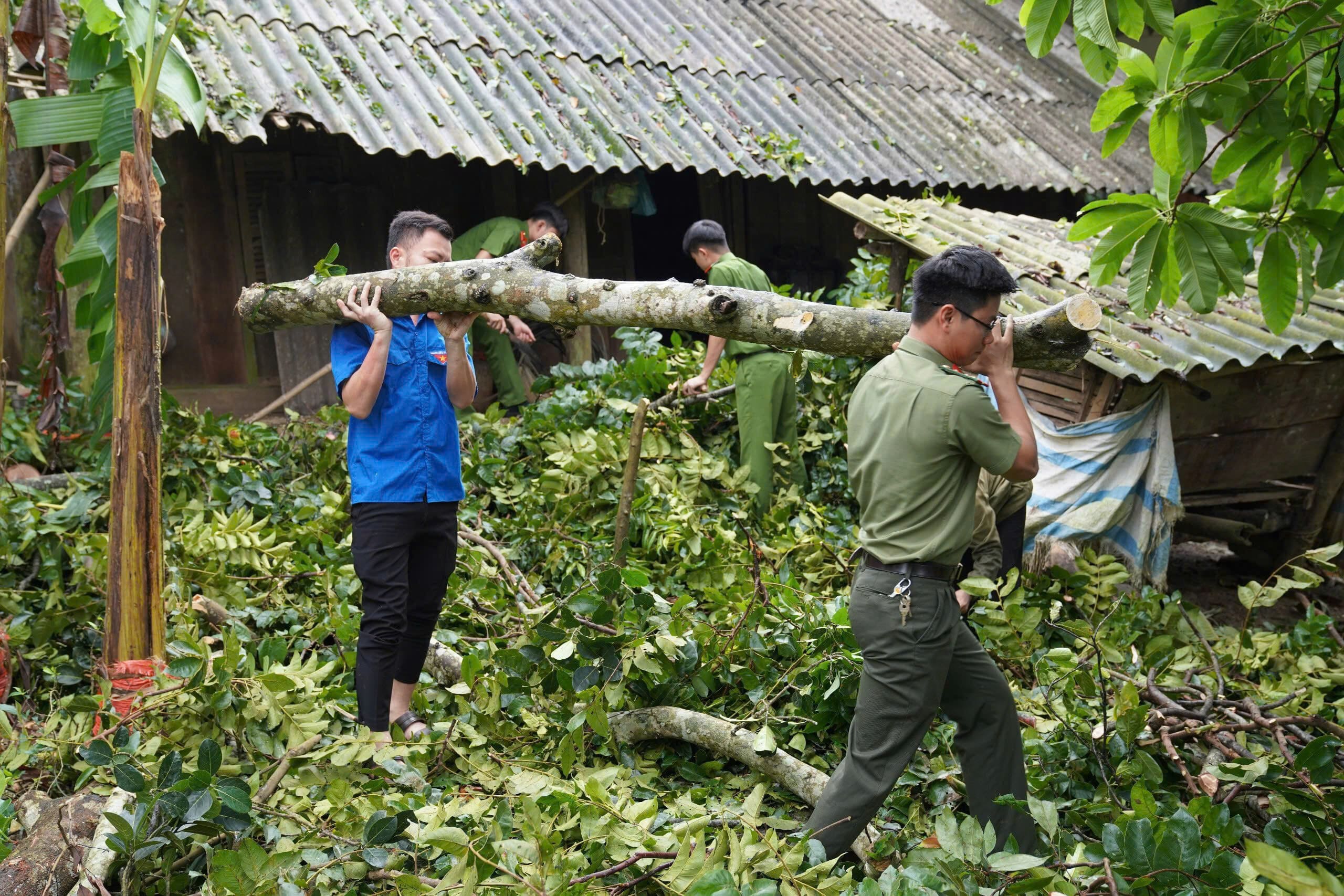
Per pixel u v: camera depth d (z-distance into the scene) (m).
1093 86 10.50
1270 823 2.76
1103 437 4.91
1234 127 3.36
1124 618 4.38
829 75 9.23
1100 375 4.96
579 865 2.60
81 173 4.21
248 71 6.49
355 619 4.00
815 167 7.93
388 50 7.40
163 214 7.34
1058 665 3.59
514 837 2.85
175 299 7.45
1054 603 4.08
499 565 4.49
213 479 5.22
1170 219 3.41
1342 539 5.82
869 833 3.01
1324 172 3.49
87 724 3.18
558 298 3.18
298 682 3.16
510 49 7.88
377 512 3.34
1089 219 3.50
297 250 7.65
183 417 5.49
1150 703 3.66
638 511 4.96
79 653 4.00
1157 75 3.33
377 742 3.06
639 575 3.54
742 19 9.66
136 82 3.45
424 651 3.60
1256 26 3.22
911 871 2.57
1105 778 3.11
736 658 3.72
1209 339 4.98
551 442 5.54
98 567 4.11
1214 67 3.28
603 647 3.52
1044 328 2.77
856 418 2.86
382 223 7.97
